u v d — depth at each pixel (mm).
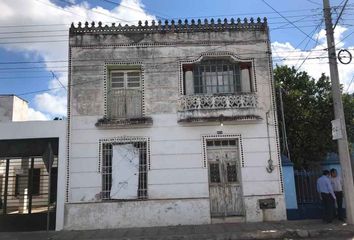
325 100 18016
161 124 15203
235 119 14984
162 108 15312
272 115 15406
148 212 14547
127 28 15781
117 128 15094
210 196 14945
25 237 12984
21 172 15125
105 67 15531
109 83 15742
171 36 15812
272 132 15273
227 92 15820
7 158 15086
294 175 15727
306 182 15750
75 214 14484
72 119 15148
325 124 17797
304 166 17656
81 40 15680
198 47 15797
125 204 14594
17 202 14961
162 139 15094
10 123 15062
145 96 15398
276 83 18750
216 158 15289
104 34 15734
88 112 15211
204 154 15039
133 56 15633
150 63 15633
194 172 14914
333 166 16125
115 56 15617
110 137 15078
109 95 15508
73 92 15344
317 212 14898
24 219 14781
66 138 14984
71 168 14797
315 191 15672
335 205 14227
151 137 15102
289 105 18047
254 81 15594
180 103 15273
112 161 14953
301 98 18203
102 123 14945
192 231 12938
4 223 14773
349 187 13141
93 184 14719
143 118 15016
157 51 15719
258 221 14539
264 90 15555
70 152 14906
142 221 14492
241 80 15867
